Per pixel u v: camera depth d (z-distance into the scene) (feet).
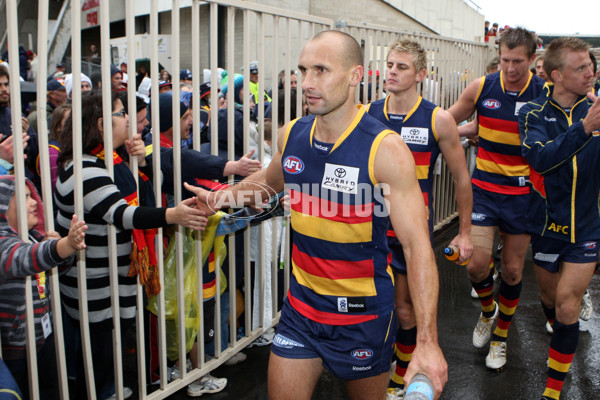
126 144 7.84
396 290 9.62
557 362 9.21
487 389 10.11
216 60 9.14
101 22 7.08
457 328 12.65
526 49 10.87
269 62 24.58
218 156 9.34
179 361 9.23
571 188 8.87
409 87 9.47
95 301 7.87
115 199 7.23
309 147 6.04
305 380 6.30
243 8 9.46
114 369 8.39
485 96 11.66
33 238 7.18
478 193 11.71
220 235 9.30
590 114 7.82
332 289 6.13
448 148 9.59
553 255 9.42
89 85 13.03
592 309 13.75
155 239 8.39
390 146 5.64
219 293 9.78
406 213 5.59
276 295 11.51
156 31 7.95
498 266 17.02
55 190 7.78
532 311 13.66
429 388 4.55
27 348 6.90
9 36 6.18
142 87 15.05
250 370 10.55
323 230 6.00
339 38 5.65
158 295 8.61
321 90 5.60
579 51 8.71
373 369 6.35
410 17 42.14
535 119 9.14
